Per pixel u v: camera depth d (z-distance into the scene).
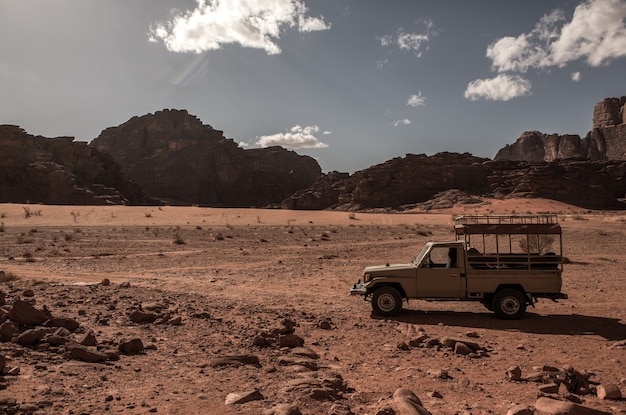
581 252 29.92
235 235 41.78
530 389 6.69
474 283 11.96
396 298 12.14
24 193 154.38
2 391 5.58
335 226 57.34
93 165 186.88
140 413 5.22
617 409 5.94
